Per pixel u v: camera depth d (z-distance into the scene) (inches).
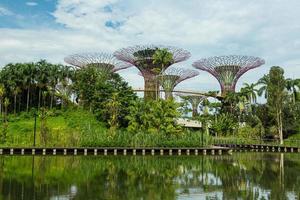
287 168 1352.1
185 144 2124.8
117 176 1110.4
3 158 1646.2
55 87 3159.5
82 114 2910.9
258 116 3272.6
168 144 2094.0
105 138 2069.4
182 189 896.9
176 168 1332.4
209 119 3216.0
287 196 817.5
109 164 1450.5
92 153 1935.3
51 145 2065.7
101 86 2920.8
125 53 3275.1
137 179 1054.4
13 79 2992.1
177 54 3166.8
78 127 2615.7
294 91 3048.7
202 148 2055.9
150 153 1994.3
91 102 2992.1
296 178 1091.3
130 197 795.4
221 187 928.9
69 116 2891.2
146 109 2416.3
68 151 1915.6
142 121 2415.1
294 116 3137.3
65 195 811.4
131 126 2375.7
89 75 3088.1
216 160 1676.9
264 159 1745.8
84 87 3024.1
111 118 2628.0
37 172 1176.8
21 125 2650.1
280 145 2471.7
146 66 3265.3
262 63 3464.6
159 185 952.9
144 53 3203.7
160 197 799.1
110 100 2714.1
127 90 2812.5
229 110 3565.5
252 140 2748.5
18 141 2239.2
